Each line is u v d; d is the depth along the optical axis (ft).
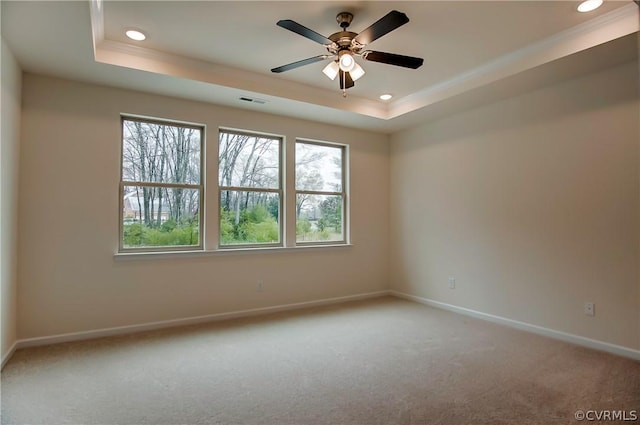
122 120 12.21
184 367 9.14
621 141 10.08
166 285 12.57
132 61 10.37
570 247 11.16
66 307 10.98
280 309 14.88
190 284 13.00
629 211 9.92
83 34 8.51
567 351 10.29
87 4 7.34
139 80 11.22
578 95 11.02
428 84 13.12
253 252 14.26
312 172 16.33
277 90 12.77
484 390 7.96
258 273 14.44
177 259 12.79
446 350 10.38
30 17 7.77
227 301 13.71
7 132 9.13
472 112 14.24
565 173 11.32
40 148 10.69
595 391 7.90
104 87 11.68
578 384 8.23
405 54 10.73
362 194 17.38
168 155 12.97
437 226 15.67
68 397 7.59
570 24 9.11
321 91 13.75
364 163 17.47
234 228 14.23
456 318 13.79
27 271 10.47
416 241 16.66
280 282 14.96
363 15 8.80
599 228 10.52
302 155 16.03
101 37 9.65
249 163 14.66
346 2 8.25
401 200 17.49
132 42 10.08
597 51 9.29
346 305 15.85
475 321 13.38
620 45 8.95
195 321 13.02
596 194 10.59
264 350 10.36
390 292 17.99
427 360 9.65
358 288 17.11
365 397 7.66
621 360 9.61
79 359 9.60
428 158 16.14
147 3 8.25
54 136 10.90
